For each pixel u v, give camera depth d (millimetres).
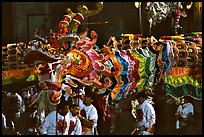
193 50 15125
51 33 14797
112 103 17766
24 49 14883
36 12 19578
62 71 14625
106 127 16344
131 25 20016
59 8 19672
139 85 15008
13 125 16094
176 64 15164
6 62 14945
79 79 14773
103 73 14852
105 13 20047
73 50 14781
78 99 14852
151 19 17469
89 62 14797
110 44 15188
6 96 16281
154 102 16641
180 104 16500
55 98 14414
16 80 14969
